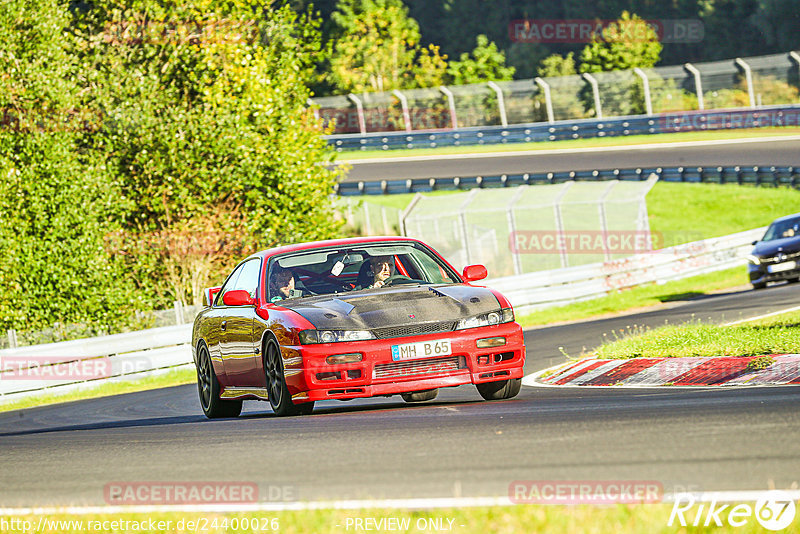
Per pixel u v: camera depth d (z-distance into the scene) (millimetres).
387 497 16891
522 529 13984
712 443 19766
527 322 82500
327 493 17641
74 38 98250
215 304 38375
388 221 132625
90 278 84875
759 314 62406
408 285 33094
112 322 83812
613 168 183250
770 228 92438
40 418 48219
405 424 25984
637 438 20922
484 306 30828
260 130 104312
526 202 143625
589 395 33062
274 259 34250
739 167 174000
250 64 105062
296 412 30938
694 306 76375
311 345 29453
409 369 29562
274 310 31812
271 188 103125
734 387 32344
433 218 110000
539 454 19875
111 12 102000
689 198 170250
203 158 99062
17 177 83812
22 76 87562
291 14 116375
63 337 76062
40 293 82812
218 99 100938
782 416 22625
